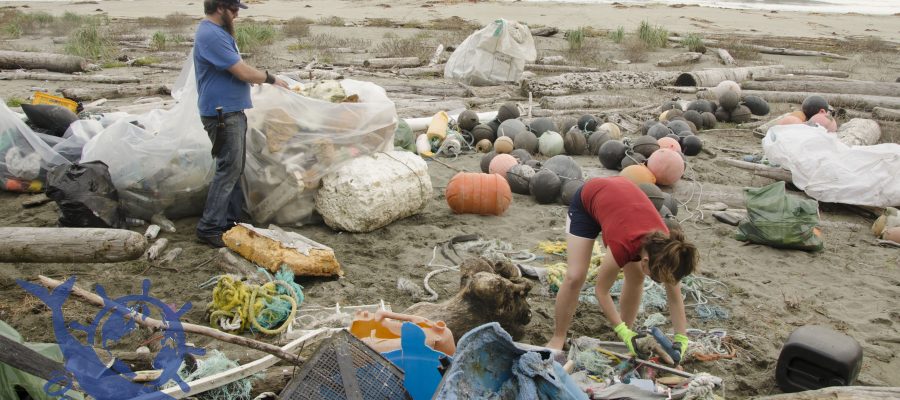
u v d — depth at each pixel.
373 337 4.16
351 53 20.80
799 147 9.04
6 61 16.58
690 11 36.66
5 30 23.30
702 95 14.97
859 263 6.96
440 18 30.91
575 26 29.48
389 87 15.42
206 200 7.00
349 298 5.68
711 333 5.32
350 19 30.12
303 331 4.86
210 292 5.65
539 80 15.64
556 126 11.09
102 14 30.67
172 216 7.14
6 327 3.81
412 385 3.60
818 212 7.89
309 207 7.09
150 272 6.00
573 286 4.59
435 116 10.81
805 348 4.46
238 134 6.35
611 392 4.03
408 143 9.91
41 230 5.52
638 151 9.79
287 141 6.85
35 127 8.38
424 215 7.74
